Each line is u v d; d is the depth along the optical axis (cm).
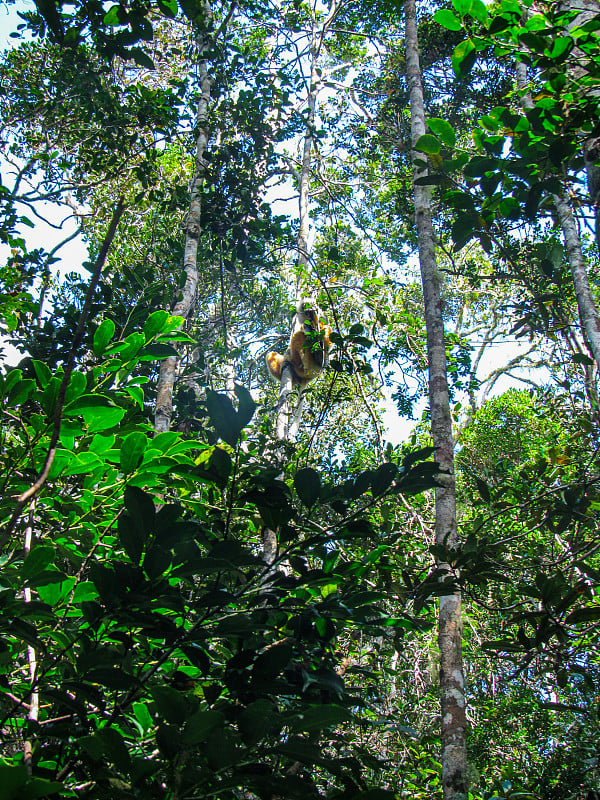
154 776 189
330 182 1220
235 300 1353
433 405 530
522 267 734
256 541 516
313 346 804
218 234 941
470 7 394
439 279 595
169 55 1040
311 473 239
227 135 959
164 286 751
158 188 1083
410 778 647
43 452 273
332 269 952
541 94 410
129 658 243
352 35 1303
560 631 360
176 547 213
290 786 190
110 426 259
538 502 530
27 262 674
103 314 734
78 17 376
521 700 725
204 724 159
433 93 1270
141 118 854
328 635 256
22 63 936
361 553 500
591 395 704
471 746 689
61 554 286
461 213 458
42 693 208
